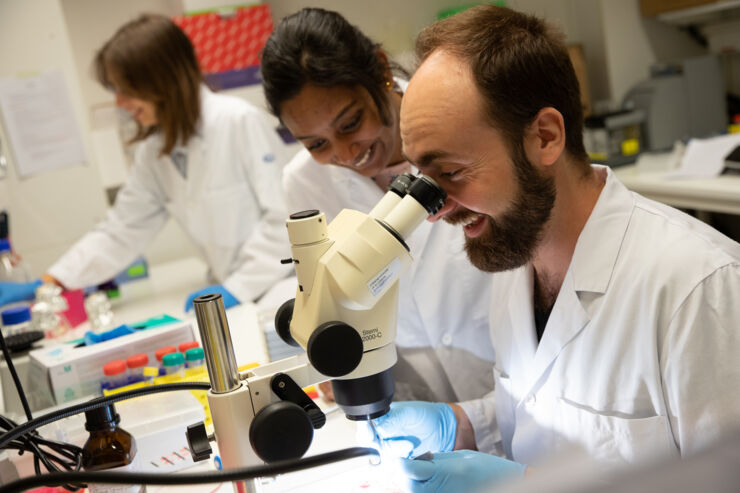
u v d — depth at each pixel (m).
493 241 1.05
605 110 3.69
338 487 1.01
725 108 3.53
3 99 2.84
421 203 0.82
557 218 1.09
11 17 2.82
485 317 1.57
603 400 1.05
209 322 0.78
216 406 0.80
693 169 2.83
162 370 1.47
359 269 0.79
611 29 3.66
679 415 0.94
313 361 0.77
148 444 1.16
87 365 1.43
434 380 1.68
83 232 3.07
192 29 3.09
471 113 0.94
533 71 0.96
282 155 2.64
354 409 0.84
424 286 1.59
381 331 0.83
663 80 3.38
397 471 0.99
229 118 2.51
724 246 0.97
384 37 3.78
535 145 0.99
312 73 1.34
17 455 1.12
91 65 3.44
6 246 2.45
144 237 2.82
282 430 0.76
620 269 1.03
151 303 2.54
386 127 1.50
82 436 1.20
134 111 2.53
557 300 1.10
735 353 0.91
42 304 2.08
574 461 0.35
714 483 0.32
